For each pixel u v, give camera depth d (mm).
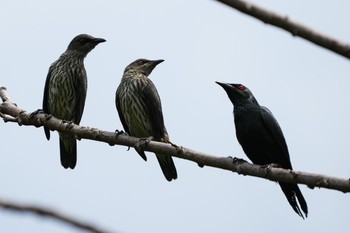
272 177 9391
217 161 10078
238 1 4891
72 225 3951
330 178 8281
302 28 4859
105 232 3971
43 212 3936
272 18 4883
